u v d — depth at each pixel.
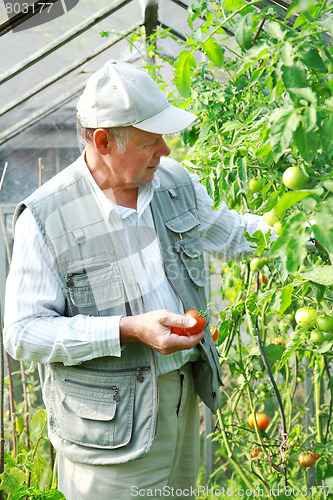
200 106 2.23
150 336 1.51
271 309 1.52
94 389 1.62
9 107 2.53
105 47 2.53
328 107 1.18
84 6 2.21
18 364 3.14
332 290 1.69
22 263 1.60
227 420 2.77
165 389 1.67
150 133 1.54
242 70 1.36
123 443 1.59
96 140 1.56
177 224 1.74
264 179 1.77
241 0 1.50
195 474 1.86
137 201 1.68
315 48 1.21
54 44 2.26
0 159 2.89
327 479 2.29
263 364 2.30
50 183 1.68
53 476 2.27
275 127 1.19
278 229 1.59
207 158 2.09
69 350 1.55
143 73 1.58
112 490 1.62
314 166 1.41
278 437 2.36
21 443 2.82
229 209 2.12
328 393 2.99
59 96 2.69
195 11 2.13
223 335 2.17
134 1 2.46
